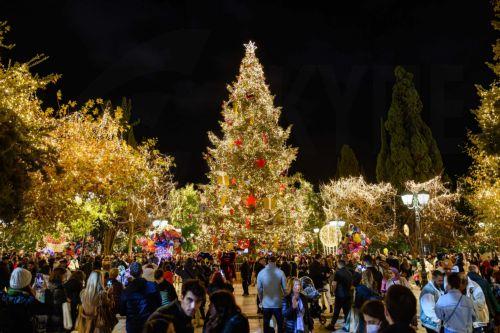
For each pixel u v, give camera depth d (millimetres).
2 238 21609
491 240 32562
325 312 16625
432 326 8117
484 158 26938
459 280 7277
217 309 4605
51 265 20844
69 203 21047
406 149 39031
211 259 24219
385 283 10969
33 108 20203
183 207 55031
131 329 6730
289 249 37125
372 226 39344
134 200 34406
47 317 8516
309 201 52500
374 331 4055
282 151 33188
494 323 10148
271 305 10344
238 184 31656
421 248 16781
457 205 40375
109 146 25016
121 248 47156
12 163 12445
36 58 17625
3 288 11406
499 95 18062
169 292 8953
